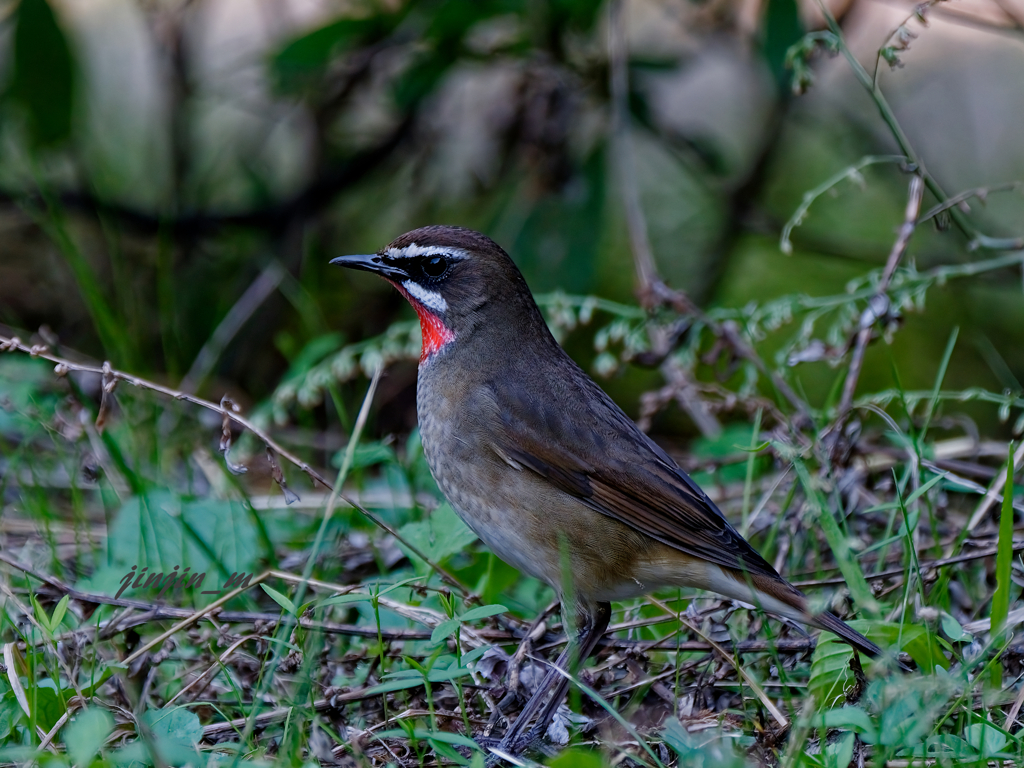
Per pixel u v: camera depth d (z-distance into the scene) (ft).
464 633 29.45
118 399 39.88
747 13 52.75
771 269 55.83
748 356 37.09
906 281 36.37
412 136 53.47
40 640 28.43
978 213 56.44
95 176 55.16
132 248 55.06
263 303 53.62
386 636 28.58
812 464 34.99
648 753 24.88
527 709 27.43
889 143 54.85
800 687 27.58
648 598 32.53
